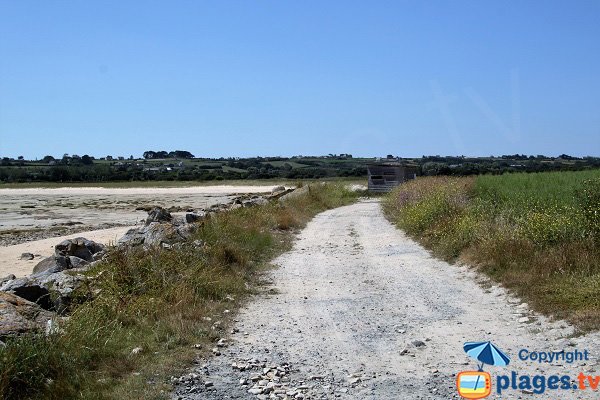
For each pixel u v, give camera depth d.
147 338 7.85
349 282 11.90
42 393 5.83
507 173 29.33
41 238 27.41
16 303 8.21
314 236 19.03
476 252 12.39
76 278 10.93
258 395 6.15
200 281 10.54
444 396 5.92
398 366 6.91
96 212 43.03
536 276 9.77
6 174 92.50
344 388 6.29
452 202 17.73
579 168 32.50
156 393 6.11
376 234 19.02
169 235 14.15
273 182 78.62
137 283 9.98
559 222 11.39
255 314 9.58
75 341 6.96
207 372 6.86
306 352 7.59
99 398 5.92
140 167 115.25
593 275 8.95
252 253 14.55
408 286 11.16
